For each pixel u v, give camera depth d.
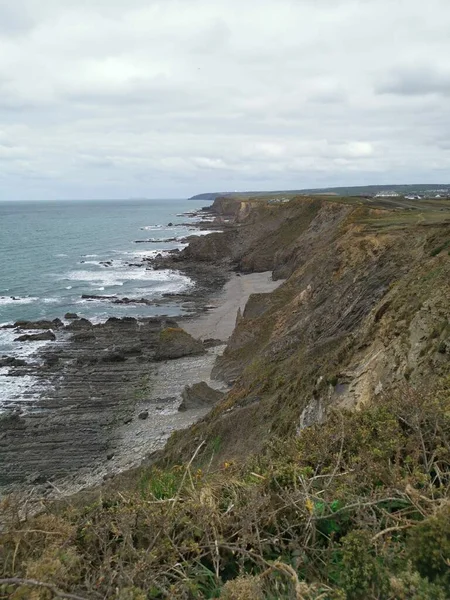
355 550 2.45
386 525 2.78
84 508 3.17
